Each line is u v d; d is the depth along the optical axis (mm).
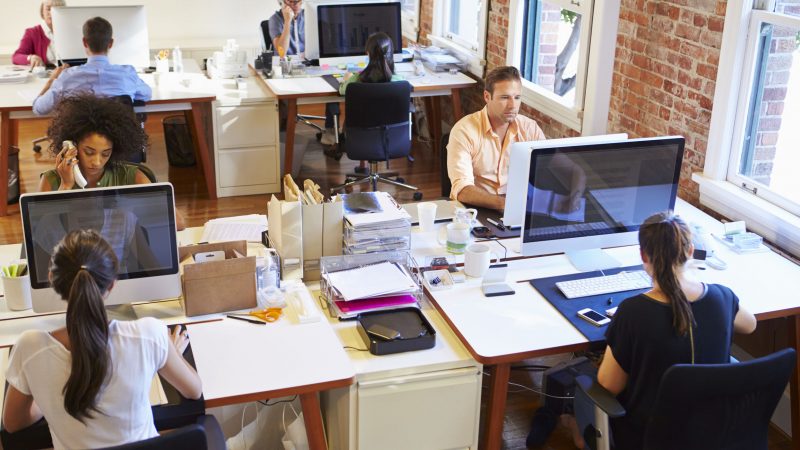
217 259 2670
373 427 2410
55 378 1840
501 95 3451
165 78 5457
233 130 5230
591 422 2477
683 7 3582
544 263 3008
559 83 4875
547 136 4949
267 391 2205
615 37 4156
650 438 2209
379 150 5148
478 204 3420
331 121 6328
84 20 5277
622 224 2971
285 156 5445
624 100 4160
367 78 5031
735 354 3346
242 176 5371
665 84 3783
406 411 2418
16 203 5113
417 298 2713
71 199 2369
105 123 2854
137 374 1893
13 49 6996
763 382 2133
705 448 2199
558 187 2832
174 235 2473
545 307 2691
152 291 2496
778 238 3178
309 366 2322
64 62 5285
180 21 7484
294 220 2738
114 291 2461
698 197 3637
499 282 2818
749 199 3289
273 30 6312
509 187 3020
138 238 2445
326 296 2701
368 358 2404
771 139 3287
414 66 5762
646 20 3871
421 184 5676
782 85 3197
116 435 1896
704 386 2092
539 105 4941
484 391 3311
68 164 2775
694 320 2254
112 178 2986
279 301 2635
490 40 5578
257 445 2764
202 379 2238
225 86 5410
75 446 1894
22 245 2748
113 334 1874
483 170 3631
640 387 2305
